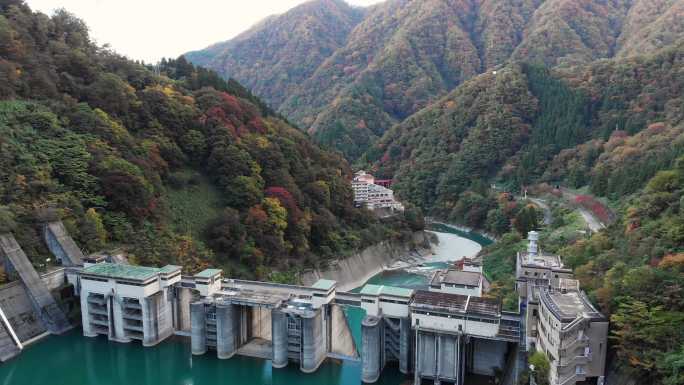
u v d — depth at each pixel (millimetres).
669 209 85062
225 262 125625
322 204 161875
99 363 97188
